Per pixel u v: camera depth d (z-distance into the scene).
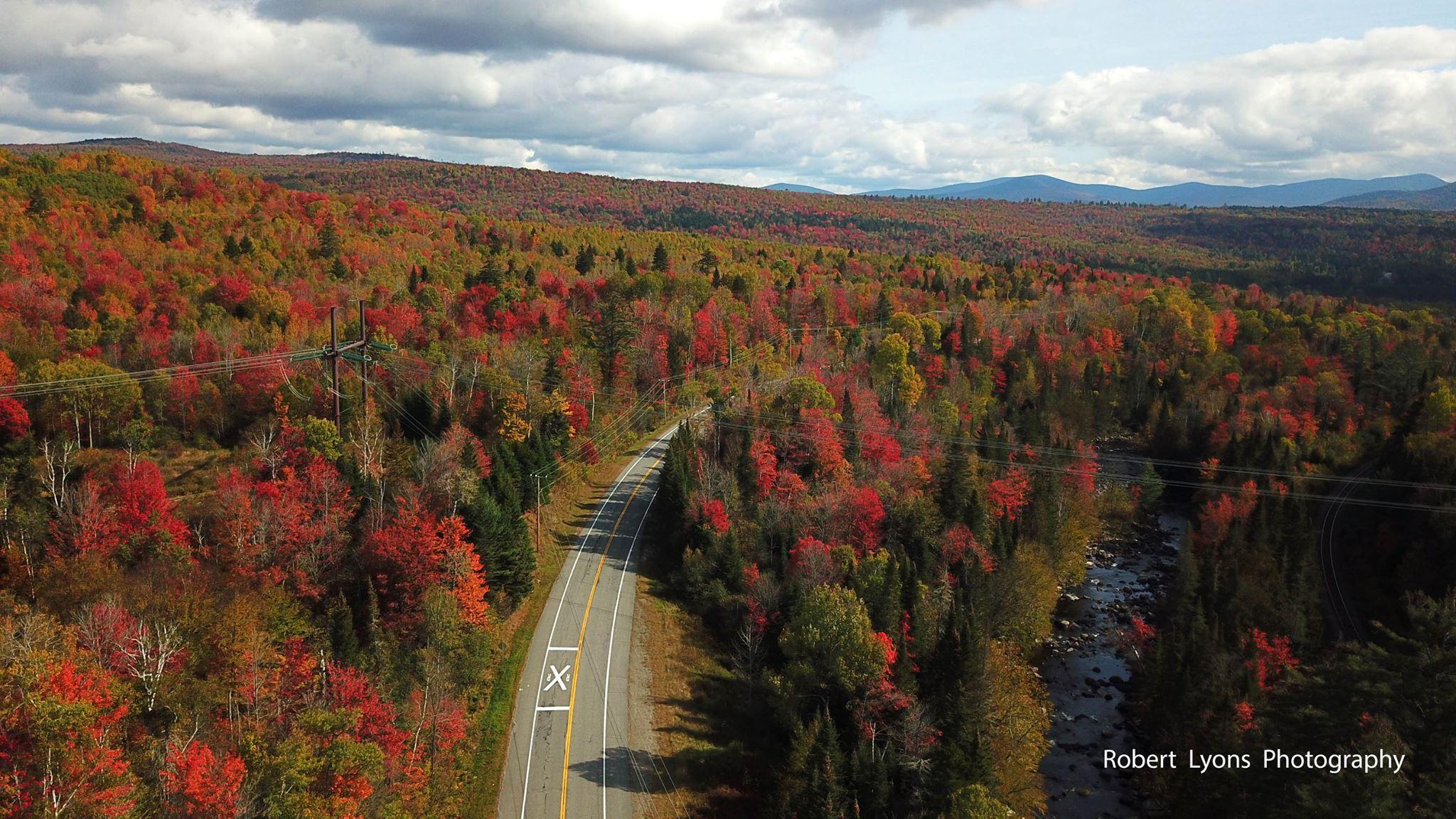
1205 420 148.75
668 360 141.75
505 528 79.50
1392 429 137.75
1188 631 80.75
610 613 83.06
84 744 41.97
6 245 128.00
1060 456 124.75
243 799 42.19
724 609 84.06
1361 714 50.41
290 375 103.00
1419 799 43.94
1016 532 102.94
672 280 175.25
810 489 103.31
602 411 128.12
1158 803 66.62
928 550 91.88
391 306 133.75
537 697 69.31
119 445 95.88
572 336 137.00
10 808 38.72
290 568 68.06
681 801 59.75
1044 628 92.88
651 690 72.00
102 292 120.56
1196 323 195.25
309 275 155.25
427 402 100.06
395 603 67.69
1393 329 189.62
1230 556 100.19
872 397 127.94
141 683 52.03
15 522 71.12
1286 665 70.31
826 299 182.38
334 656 59.81
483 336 126.31
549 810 57.06
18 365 99.56
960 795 53.41
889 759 61.25
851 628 67.75
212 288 130.50
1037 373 171.12
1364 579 98.38
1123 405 171.88
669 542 96.31
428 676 59.56
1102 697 83.38
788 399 115.56
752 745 67.06
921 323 171.62
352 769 44.72
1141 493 134.00
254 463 87.00
